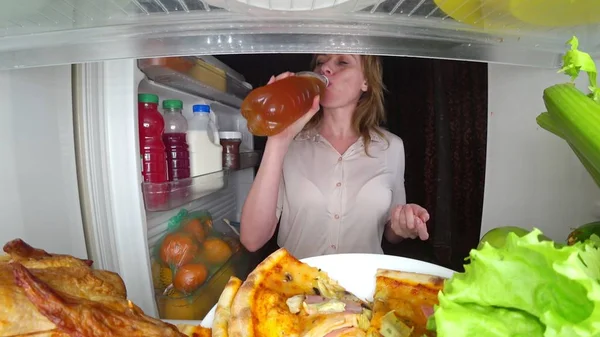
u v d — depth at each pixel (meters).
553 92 0.36
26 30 0.50
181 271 0.81
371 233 1.12
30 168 0.57
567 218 0.67
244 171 1.50
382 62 1.17
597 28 0.54
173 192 0.79
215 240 0.97
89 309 0.33
